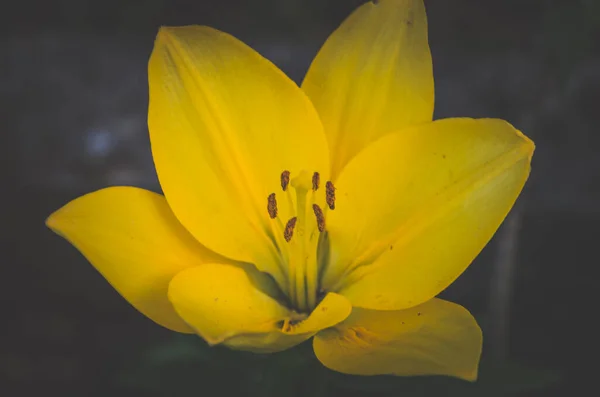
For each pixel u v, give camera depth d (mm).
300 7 1055
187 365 706
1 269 852
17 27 1123
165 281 651
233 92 668
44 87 982
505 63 957
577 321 823
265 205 674
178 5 1101
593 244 848
